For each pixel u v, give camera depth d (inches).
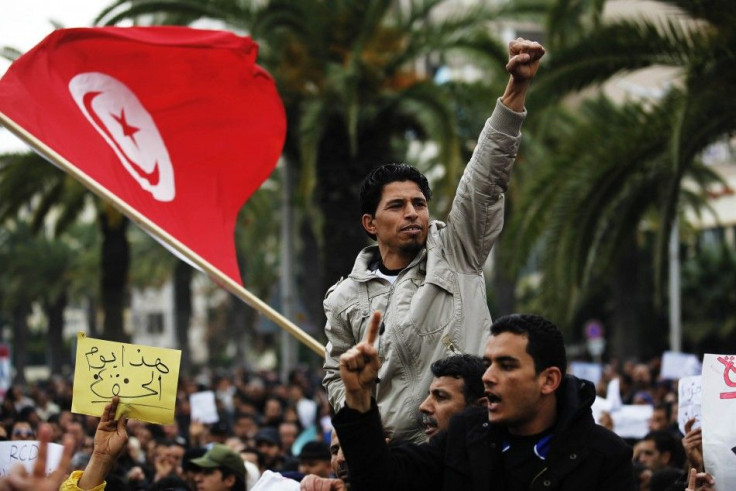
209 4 885.8
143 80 386.0
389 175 253.3
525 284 2149.4
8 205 1095.0
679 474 361.1
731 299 1729.8
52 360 2454.5
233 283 337.4
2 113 347.9
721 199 1988.2
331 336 256.2
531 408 205.8
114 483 382.9
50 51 370.9
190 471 399.2
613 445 206.4
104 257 1182.3
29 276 2356.1
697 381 337.7
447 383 236.8
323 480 257.3
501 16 908.0
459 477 210.1
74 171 345.4
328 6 883.4
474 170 249.6
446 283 247.0
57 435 572.1
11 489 185.0
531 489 203.5
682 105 615.2
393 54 896.9
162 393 259.6
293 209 1274.6
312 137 845.2
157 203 377.4
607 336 2003.0
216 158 391.9
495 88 884.6
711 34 619.2
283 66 901.8
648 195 721.0
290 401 883.4
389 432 245.0
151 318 4207.7
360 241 919.0
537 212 714.8
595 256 756.0
